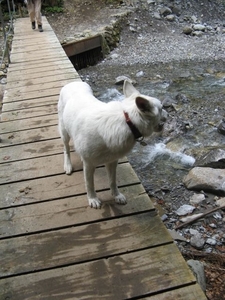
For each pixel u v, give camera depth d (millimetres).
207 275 2490
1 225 2248
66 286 1812
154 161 4375
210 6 11609
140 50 9031
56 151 3100
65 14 10578
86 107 2236
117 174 2729
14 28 8844
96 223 2236
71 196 2504
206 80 7059
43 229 2199
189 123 5148
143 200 2420
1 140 3328
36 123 3676
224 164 3949
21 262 1967
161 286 1780
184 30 9945
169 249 2002
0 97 5164
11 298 1755
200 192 3613
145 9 10812
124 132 1949
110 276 1854
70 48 7848
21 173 2795
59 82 4945
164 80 7145
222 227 3078
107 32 8969
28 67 5723
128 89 2123
